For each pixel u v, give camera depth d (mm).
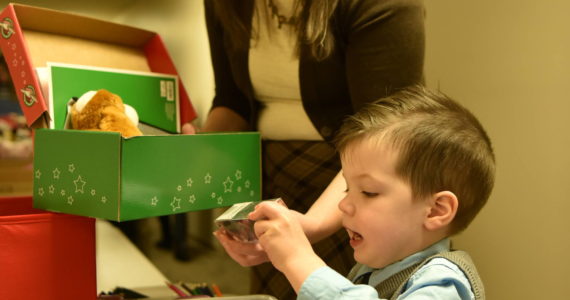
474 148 785
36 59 1022
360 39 960
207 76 2178
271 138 1152
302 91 1060
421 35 959
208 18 1234
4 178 1826
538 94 1234
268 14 1056
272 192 1161
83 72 1052
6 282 798
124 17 1671
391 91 946
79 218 846
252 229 793
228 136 942
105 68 1090
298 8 1009
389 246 761
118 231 2365
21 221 805
